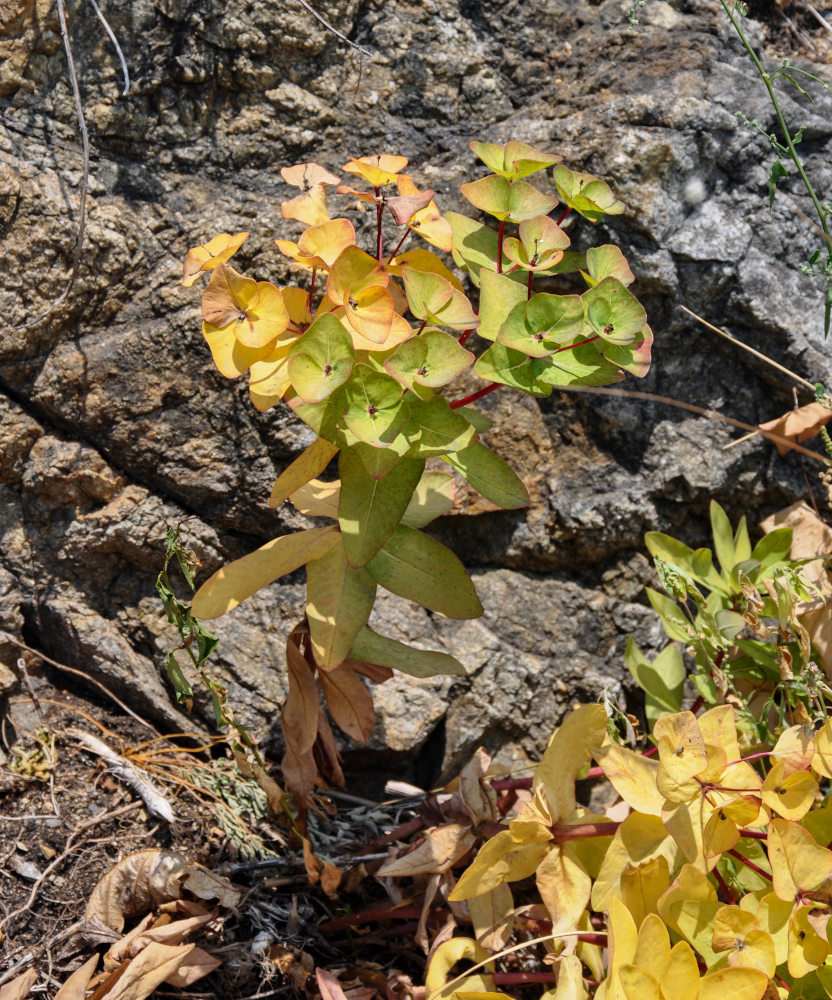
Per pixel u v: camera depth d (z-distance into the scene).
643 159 1.11
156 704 1.12
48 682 1.13
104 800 1.07
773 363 1.11
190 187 1.11
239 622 1.13
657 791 0.97
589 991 1.00
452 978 1.04
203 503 1.12
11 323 1.08
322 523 1.13
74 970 1.00
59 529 1.12
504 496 0.98
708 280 1.13
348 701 1.04
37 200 1.08
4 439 1.09
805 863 0.95
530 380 0.96
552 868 0.98
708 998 0.92
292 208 0.98
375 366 0.96
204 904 1.03
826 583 1.09
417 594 1.01
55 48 1.08
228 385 1.11
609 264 0.98
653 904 0.97
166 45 1.09
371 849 1.09
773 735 1.05
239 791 1.10
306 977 1.02
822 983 0.96
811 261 1.07
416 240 1.12
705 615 1.07
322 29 1.12
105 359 1.09
